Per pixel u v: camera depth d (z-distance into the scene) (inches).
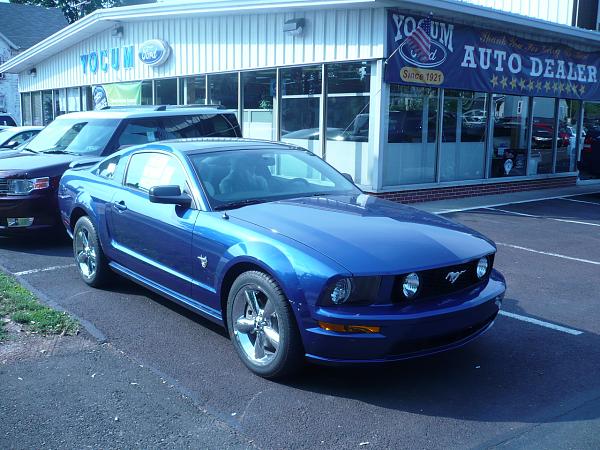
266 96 551.5
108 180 253.9
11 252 326.3
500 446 141.9
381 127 460.4
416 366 185.8
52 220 332.2
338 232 171.8
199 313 199.2
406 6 443.2
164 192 196.1
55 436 141.4
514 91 559.5
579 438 145.8
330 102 496.7
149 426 146.7
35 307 223.0
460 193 538.9
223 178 209.0
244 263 174.9
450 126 520.1
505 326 222.7
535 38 571.2
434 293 164.9
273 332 168.9
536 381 177.2
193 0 552.7
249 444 140.2
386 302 156.6
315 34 494.3
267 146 236.4
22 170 325.4
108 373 174.9
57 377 171.5
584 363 190.5
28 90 1024.9
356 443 141.7
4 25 1459.2
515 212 477.1
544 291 268.2
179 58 639.1
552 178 635.5
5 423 146.4
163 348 194.1
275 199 207.5
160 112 370.6
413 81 470.3
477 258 172.2
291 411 155.9
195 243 192.2
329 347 155.0
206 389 166.4
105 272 253.6
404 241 169.3
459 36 498.9
